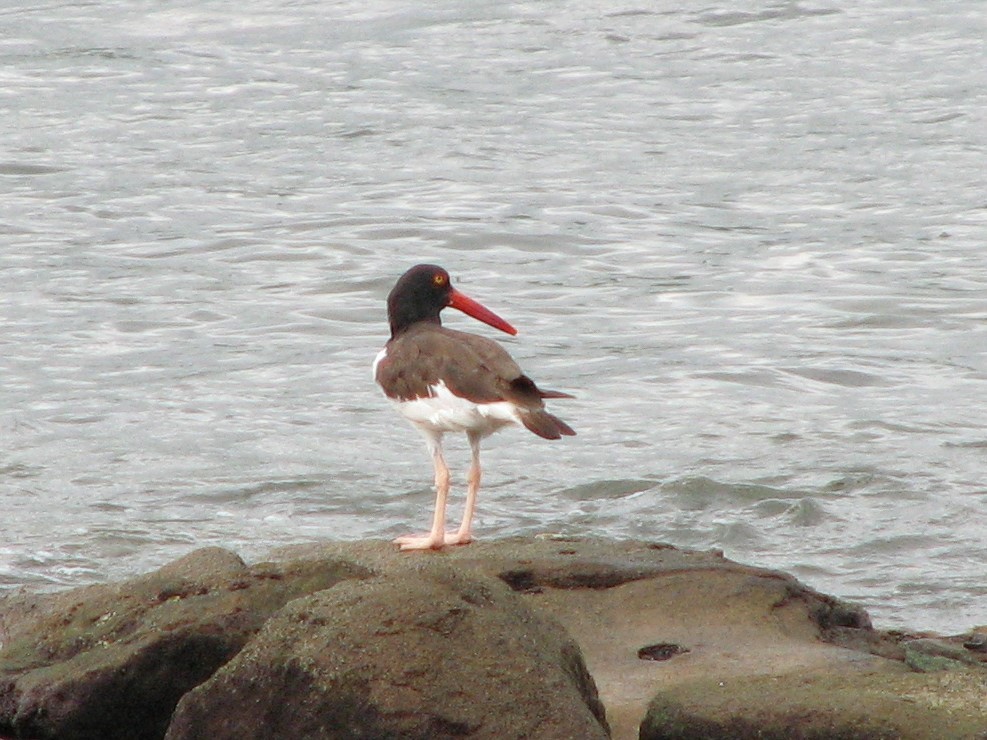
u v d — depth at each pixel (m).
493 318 10.78
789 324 19.67
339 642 6.61
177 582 8.19
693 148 29.88
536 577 8.85
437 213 25.64
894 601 10.92
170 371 17.61
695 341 18.89
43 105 32.91
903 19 39.34
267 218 25.34
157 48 37.81
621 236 24.39
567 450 14.69
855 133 30.64
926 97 33.06
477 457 9.92
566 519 12.80
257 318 19.97
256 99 33.69
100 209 25.84
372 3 41.78
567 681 6.61
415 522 12.80
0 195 26.69
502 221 25.16
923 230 24.58
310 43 38.25
